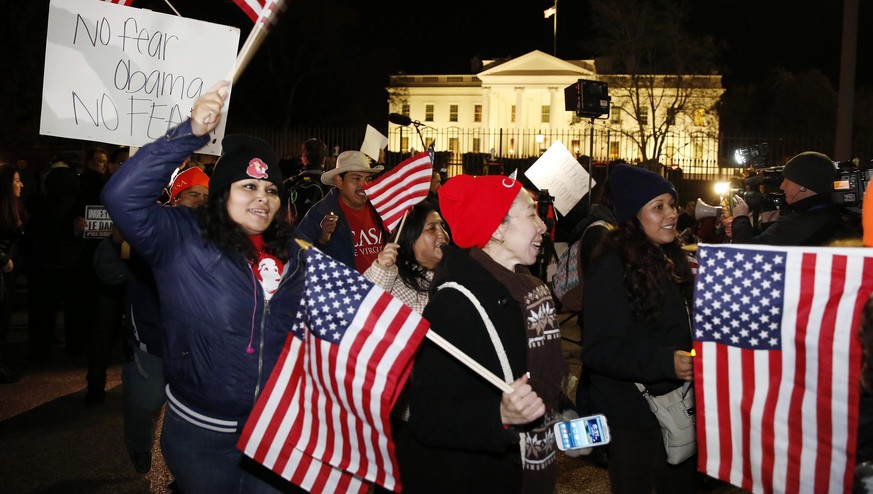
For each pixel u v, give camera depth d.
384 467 2.69
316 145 7.51
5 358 8.22
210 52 3.70
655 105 43.44
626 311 3.21
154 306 4.44
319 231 5.64
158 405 4.66
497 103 65.88
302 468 2.78
